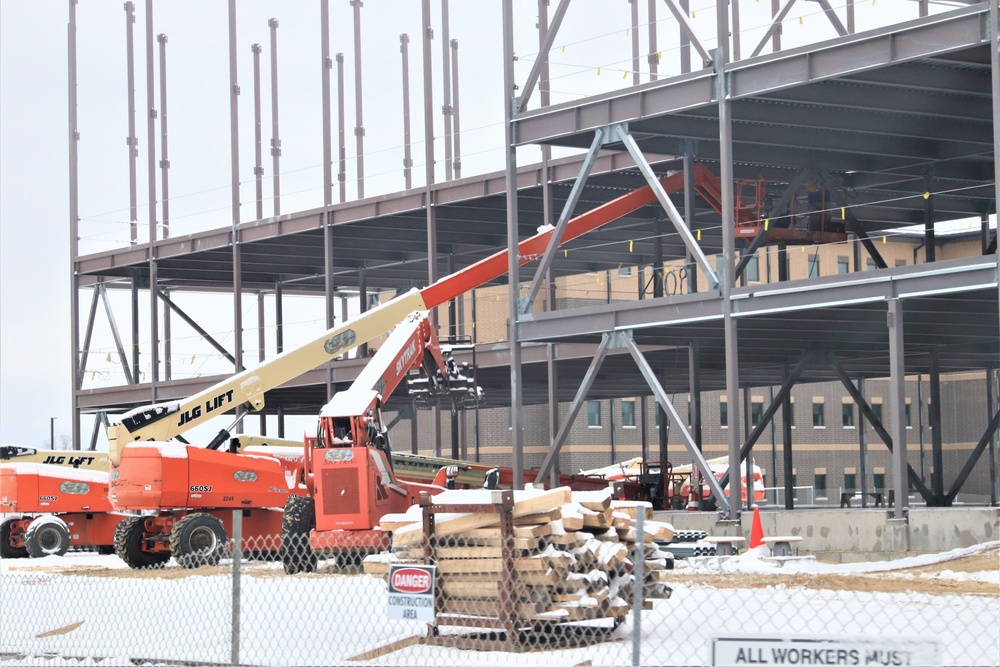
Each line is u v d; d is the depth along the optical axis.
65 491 60.38
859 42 43.62
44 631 27.84
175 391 84.06
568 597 23.00
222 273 93.69
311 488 45.62
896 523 42.78
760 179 60.72
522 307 53.25
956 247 113.12
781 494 129.50
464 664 21.02
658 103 49.00
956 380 130.00
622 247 82.94
